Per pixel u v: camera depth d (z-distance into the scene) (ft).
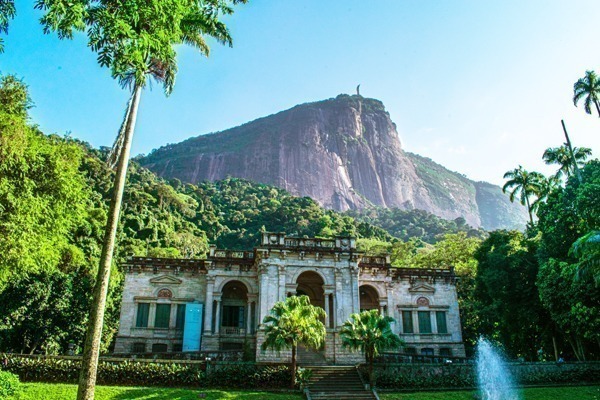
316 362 127.95
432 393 105.81
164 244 350.23
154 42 49.83
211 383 101.91
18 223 93.35
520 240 167.12
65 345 164.04
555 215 133.28
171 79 79.25
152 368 101.19
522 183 197.16
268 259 137.69
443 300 164.76
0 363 96.37
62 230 113.80
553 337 148.56
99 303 64.75
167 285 151.84
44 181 104.63
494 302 147.23
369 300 165.07
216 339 142.31
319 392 101.96
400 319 159.63
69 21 44.73
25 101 99.35
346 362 128.77
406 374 112.27
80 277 157.69
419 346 157.07
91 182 353.72
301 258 139.95
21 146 88.84
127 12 46.47
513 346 166.50
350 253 141.79
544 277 126.82
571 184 133.18
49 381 96.48
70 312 152.35
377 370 112.06
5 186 88.53
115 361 101.55
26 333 145.79
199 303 148.66
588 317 109.40
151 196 420.36
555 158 185.16
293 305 107.14
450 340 159.94
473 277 196.34
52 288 144.25
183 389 98.12
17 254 94.84
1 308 131.85
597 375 118.52
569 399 103.09
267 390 102.22
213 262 149.89
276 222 498.69
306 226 475.72
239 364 105.50
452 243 239.71
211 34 81.35
